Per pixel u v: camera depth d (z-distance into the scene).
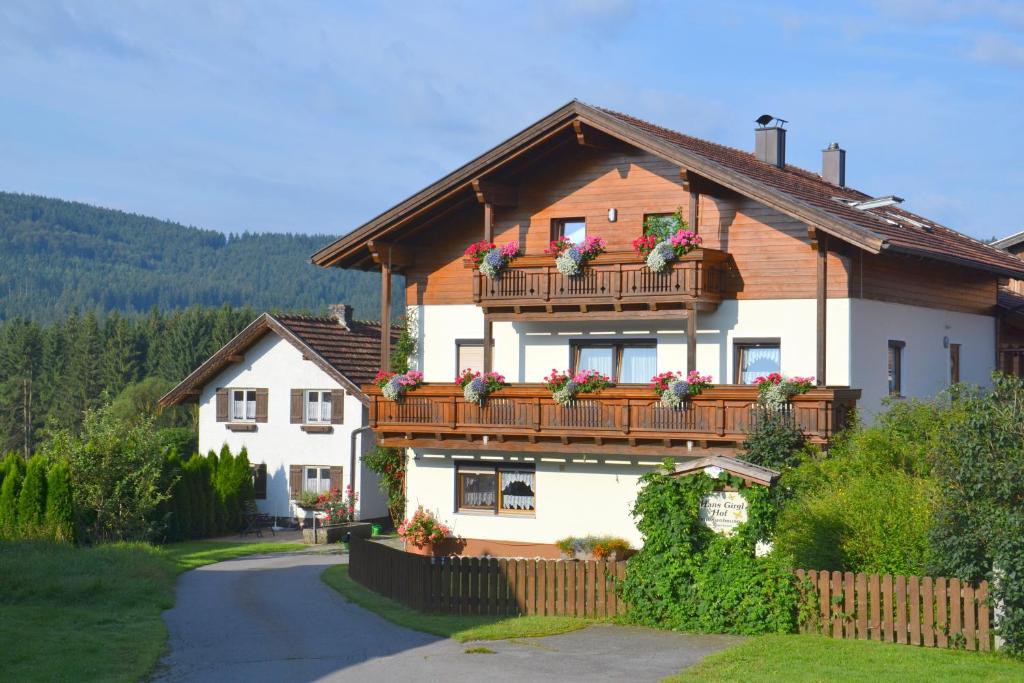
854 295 26.77
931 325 30.70
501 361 30.59
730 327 27.72
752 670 15.82
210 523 44.91
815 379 26.73
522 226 30.22
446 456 30.61
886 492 19.05
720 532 19.39
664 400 26.62
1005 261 34.62
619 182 29.17
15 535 32.50
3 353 116.00
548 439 28.45
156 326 123.00
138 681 16.20
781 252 27.22
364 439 47.53
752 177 27.53
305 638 19.72
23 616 20.78
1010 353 35.50
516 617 20.97
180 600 25.12
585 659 17.17
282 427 48.62
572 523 28.94
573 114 28.08
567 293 28.23
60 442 37.03
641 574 19.75
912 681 14.85
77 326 124.06
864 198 35.66
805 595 18.38
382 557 25.05
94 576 24.66
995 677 15.02
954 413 21.61
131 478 37.44
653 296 27.20
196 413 83.12
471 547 30.08
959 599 16.95
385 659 17.61
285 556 37.66
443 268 31.44
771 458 24.58
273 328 48.19
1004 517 16.33
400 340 31.88
